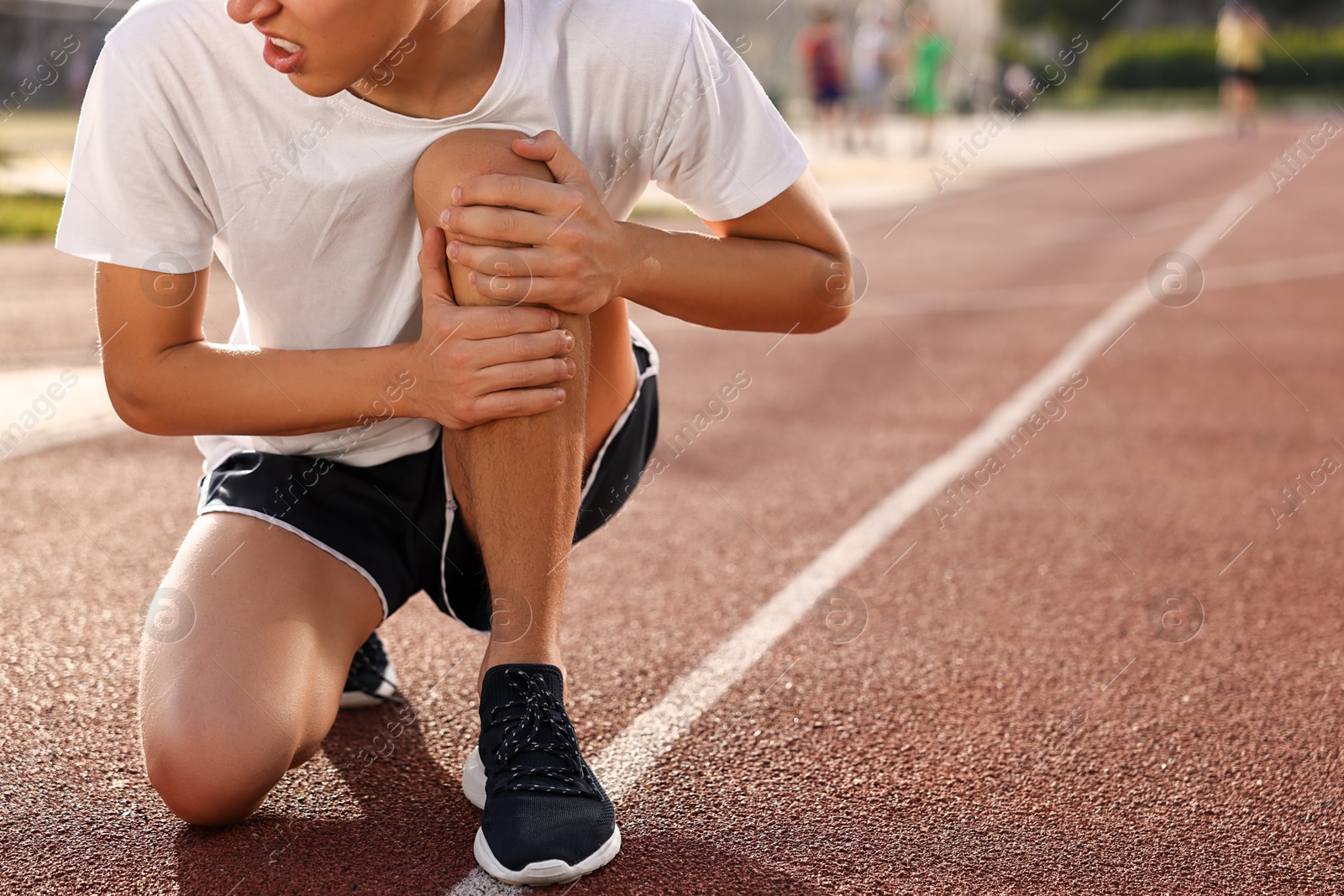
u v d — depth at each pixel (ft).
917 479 11.02
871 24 59.00
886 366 15.58
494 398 4.71
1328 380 15.07
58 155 30.99
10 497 9.56
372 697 6.50
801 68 71.51
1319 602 8.39
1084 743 6.31
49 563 8.26
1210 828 5.50
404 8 4.26
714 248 5.49
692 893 4.83
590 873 4.93
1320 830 5.50
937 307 19.80
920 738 6.33
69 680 6.59
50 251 21.66
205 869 4.92
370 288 5.24
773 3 61.36
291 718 4.90
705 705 6.66
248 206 4.98
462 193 4.68
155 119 4.77
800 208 5.74
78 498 9.62
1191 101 112.27
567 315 4.88
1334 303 20.39
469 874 4.92
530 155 4.80
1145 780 5.93
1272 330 18.16
